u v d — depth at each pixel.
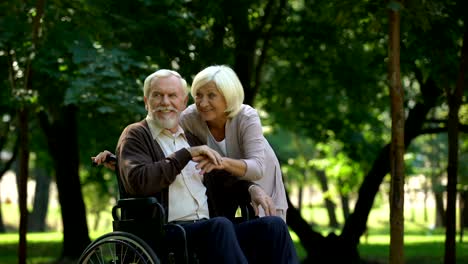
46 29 12.05
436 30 10.91
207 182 6.23
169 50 13.20
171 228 5.61
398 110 9.15
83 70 11.84
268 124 22.23
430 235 31.94
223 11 14.52
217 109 6.30
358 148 20.22
